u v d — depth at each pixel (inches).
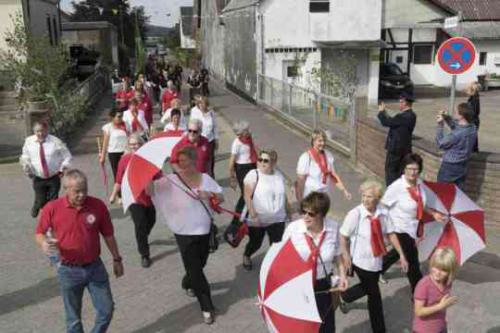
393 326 213.6
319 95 577.3
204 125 399.2
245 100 1003.9
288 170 464.4
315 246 171.3
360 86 958.4
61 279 183.0
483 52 1286.9
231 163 319.3
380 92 1051.9
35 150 307.7
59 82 690.8
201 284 216.8
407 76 1079.6
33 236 319.0
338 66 918.4
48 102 588.1
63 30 1648.6
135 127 413.7
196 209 214.2
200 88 1001.5
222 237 313.4
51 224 179.0
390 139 362.0
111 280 259.6
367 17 909.8
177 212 213.3
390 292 242.2
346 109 494.3
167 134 229.0
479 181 311.3
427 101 1021.2
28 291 248.8
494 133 678.5
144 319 223.0
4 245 305.4
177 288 250.8
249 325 217.0
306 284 161.5
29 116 543.2
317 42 895.7
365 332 210.1
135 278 262.1
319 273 171.6
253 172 243.6
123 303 236.8
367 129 441.7
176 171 217.0
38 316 226.1
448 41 329.1
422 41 1250.0
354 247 198.1
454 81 332.5
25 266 277.0
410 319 218.8
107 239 190.4
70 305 186.2
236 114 814.5
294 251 168.2
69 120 665.6
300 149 550.6
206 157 310.5
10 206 377.1
